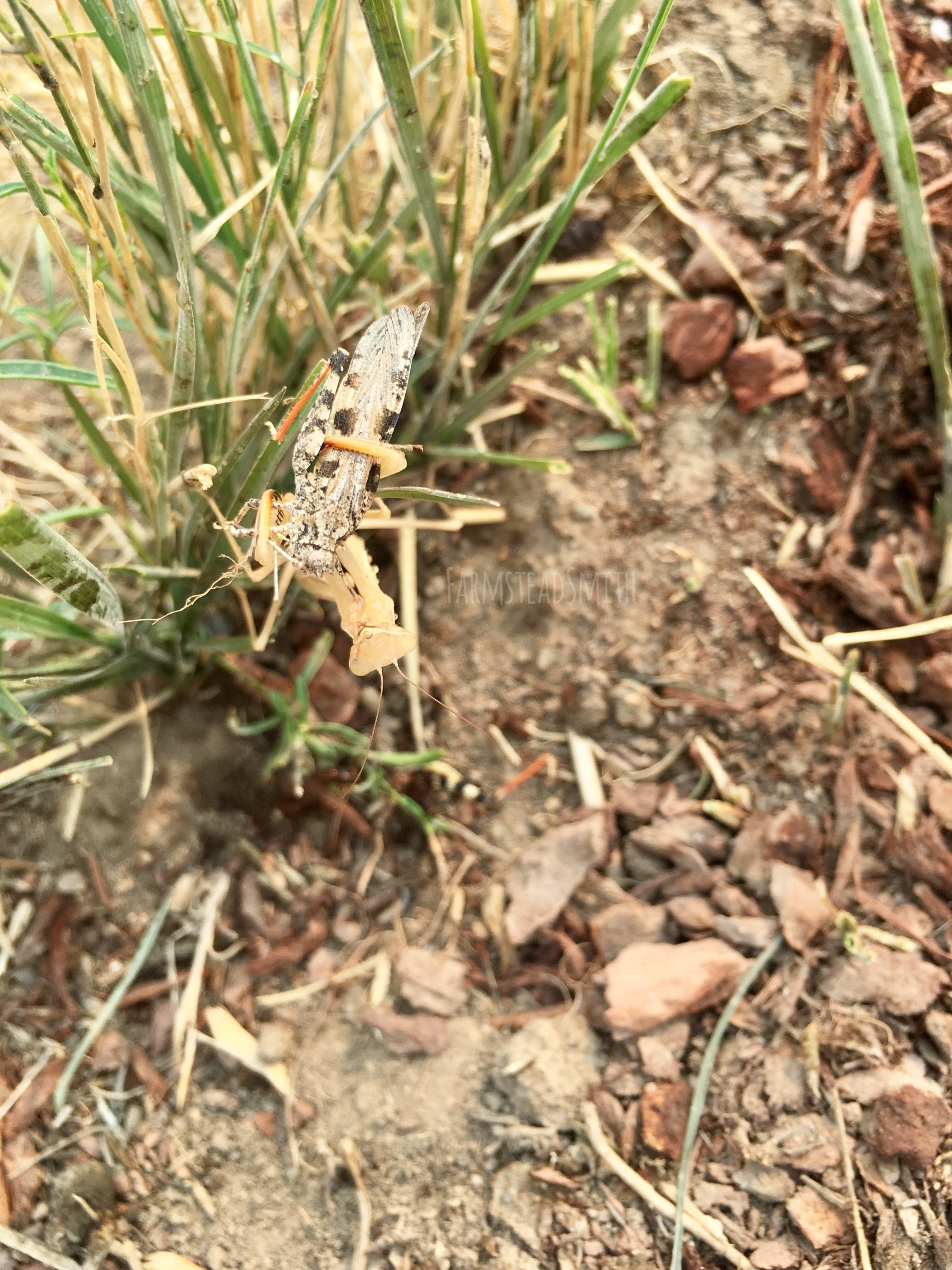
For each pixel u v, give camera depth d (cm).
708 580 20
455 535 21
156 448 18
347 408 13
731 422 21
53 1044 18
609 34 19
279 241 19
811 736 19
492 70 20
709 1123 17
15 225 23
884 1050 17
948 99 21
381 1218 17
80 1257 17
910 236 18
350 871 20
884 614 20
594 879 19
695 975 18
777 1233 16
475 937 19
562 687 20
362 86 21
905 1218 16
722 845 19
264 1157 18
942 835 18
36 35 15
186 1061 18
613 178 22
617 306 21
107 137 19
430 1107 18
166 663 20
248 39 20
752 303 21
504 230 20
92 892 19
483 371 22
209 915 19
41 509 22
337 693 20
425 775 20
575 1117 17
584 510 21
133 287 17
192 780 20
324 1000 19
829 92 21
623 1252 16
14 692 18
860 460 20
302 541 13
